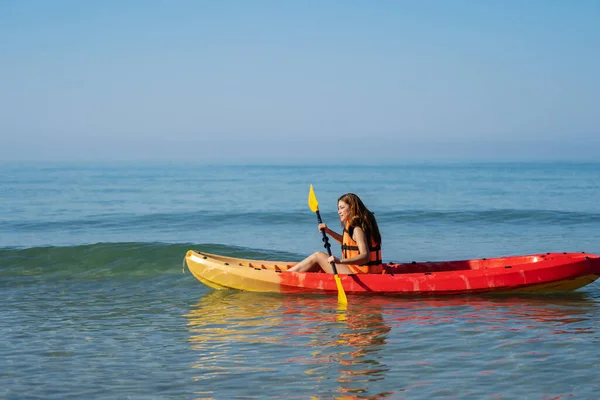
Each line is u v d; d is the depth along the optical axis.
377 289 7.26
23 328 6.09
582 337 5.47
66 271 9.43
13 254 10.23
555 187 37.03
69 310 6.96
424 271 7.82
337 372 4.57
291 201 26.95
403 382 4.32
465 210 19.78
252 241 13.69
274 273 7.55
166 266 9.67
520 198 27.19
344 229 7.49
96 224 17.08
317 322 6.18
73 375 4.59
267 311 6.73
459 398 4.00
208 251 10.57
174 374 4.58
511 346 5.19
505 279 7.25
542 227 15.47
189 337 5.69
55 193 32.56
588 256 7.45
